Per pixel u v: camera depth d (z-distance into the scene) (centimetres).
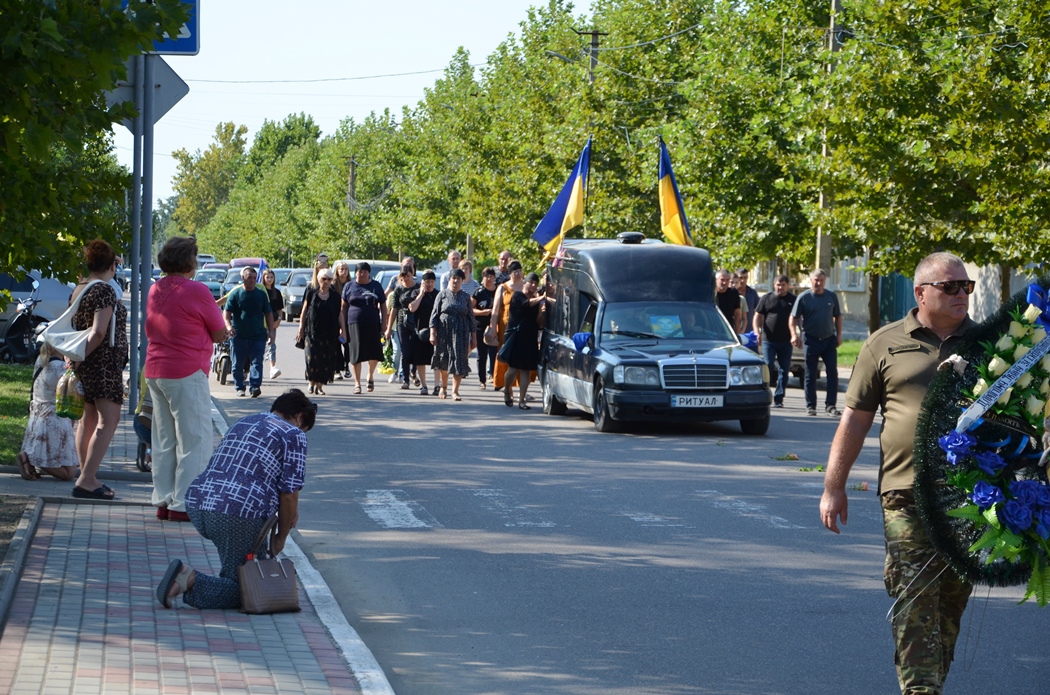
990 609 873
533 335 2223
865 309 5003
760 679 714
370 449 1683
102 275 1120
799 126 2730
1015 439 558
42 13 685
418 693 690
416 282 2608
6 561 829
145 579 841
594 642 788
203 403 1041
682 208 3008
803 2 3488
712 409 1844
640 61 4434
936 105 2266
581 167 2953
